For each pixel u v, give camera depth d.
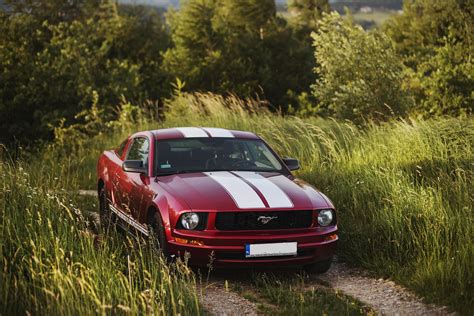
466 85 18.20
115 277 4.99
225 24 39.66
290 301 5.28
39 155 17.61
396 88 14.88
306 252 5.91
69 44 25.56
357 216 7.67
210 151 6.92
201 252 5.62
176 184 6.15
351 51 15.02
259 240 5.67
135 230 6.68
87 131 21.31
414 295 5.59
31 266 4.85
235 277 6.10
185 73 35.38
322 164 9.77
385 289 5.81
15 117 24.22
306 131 11.63
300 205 5.88
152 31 42.78
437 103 18.20
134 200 6.65
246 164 6.86
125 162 6.62
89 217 8.55
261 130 12.79
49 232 5.51
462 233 6.26
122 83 25.30
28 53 25.56
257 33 42.03
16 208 5.81
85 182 12.21
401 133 10.32
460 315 5.01
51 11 38.53
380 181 8.05
